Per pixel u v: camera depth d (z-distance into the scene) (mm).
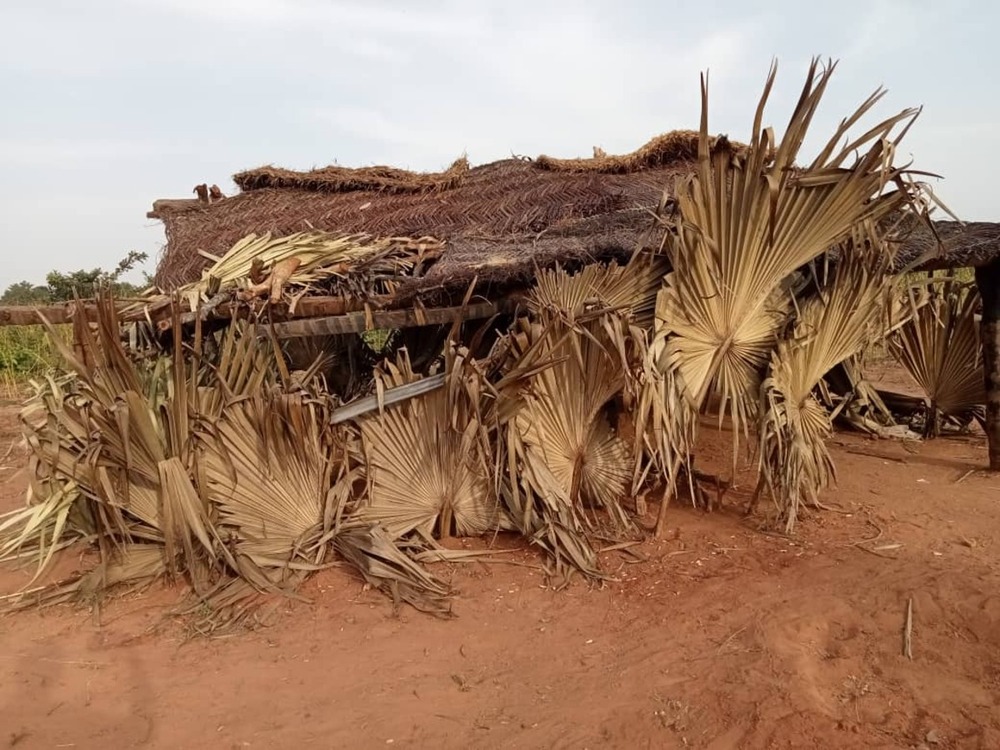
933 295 7918
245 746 3268
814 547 5219
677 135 8242
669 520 5773
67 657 4051
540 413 5137
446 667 3891
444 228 6863
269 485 4906
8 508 6695
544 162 8352
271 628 4328
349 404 5000
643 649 3977
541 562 5039
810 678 3611
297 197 8445
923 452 7766
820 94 4516
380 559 4754
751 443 7898
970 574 4648
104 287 4480
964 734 3207
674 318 5086
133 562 4867
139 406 4547
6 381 13156
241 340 4805
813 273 5559
